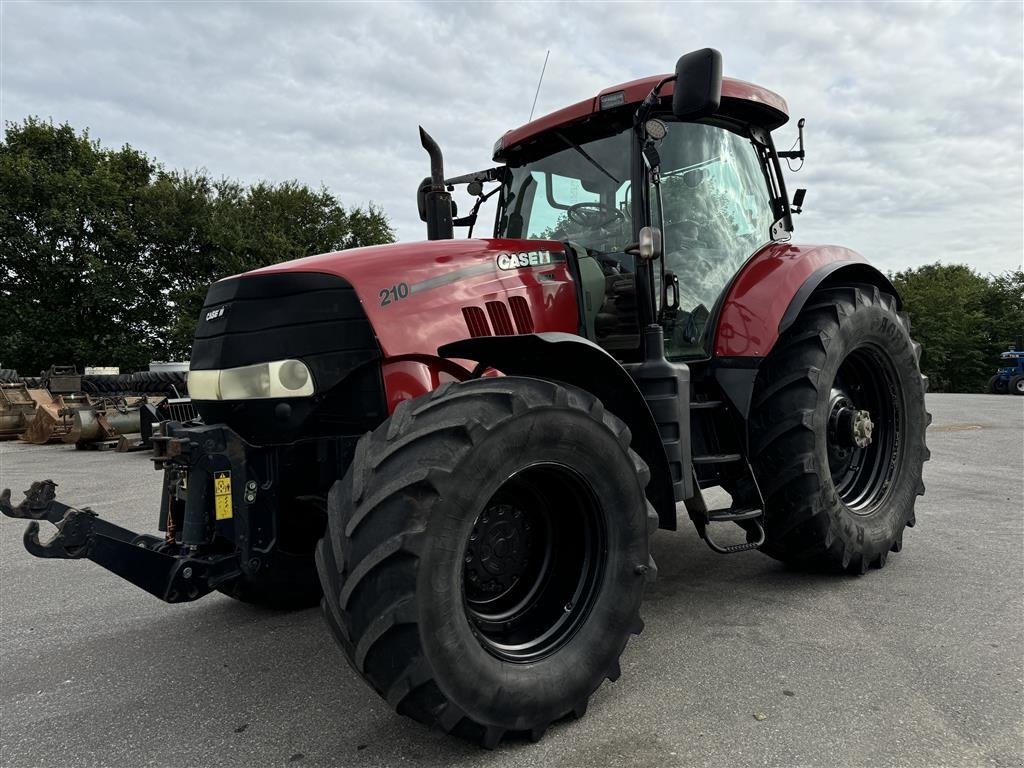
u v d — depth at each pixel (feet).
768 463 10.45
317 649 9.22
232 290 8.02
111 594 11.90
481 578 7.12
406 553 5.86
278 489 7.99
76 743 6.91
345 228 103.96
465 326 8.32
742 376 10.24
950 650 8.35
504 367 7.91
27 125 88.02
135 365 87.71
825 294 11.49
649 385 8.87
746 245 11.75
